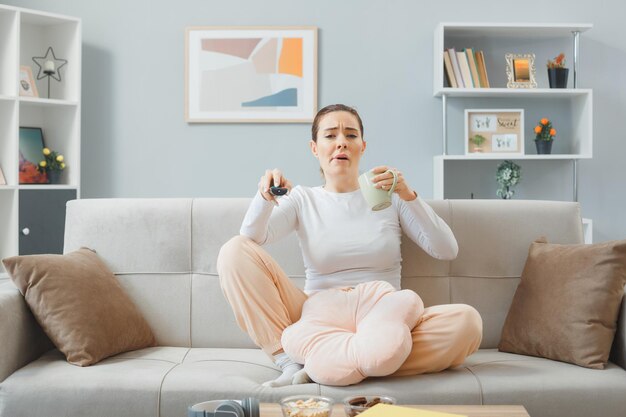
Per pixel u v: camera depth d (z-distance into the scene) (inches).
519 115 165.6
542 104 172.9
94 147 174.2
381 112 173.0
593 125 173.6
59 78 167.8
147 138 174.4
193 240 98.4
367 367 74.8
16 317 83.8
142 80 174.2
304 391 74.9
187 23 173.6
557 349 84.8
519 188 173.6
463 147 172.7
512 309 92.4
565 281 87.0
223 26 172.6
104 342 85.8
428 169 173.0
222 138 174.2
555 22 172.4
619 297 84.4
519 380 77.2
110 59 173.9
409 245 97.0
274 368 85.6
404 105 172.9
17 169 155.3
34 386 77.5
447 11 172.1
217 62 173.2
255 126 174.1
